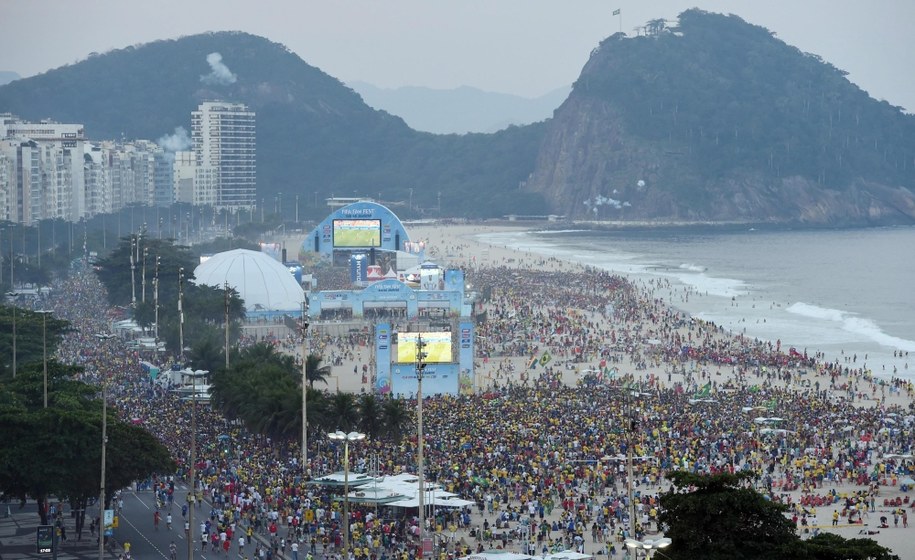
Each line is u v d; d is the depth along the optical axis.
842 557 123.50
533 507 187.38
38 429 181.50
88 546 173.88
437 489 187.12
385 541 170.62
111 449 181.00
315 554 166.50
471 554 157.88
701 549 129.50
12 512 196.25
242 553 168.88
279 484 195.50
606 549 168.62
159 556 167.88
